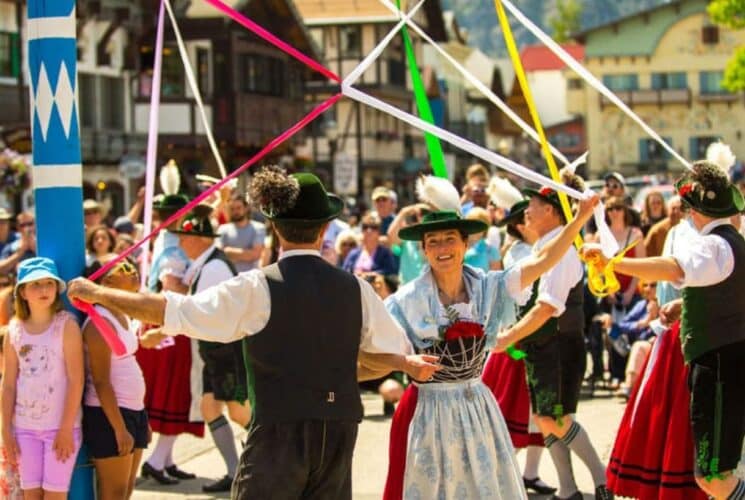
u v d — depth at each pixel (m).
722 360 5.71
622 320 11.25
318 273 4.83
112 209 30.27
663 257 5.68
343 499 4.84
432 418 5.32
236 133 33.00
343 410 4.75
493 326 5.43
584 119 65.94
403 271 10.88
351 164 22.94
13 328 5.78
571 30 96.62
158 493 7.91
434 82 50.31
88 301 4.70
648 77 65.06
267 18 35.09
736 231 5.83
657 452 6.26
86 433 5.88
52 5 5.55
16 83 26.33
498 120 65.00
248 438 4.73
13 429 5.77
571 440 6.96
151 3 30.23
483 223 5.34
